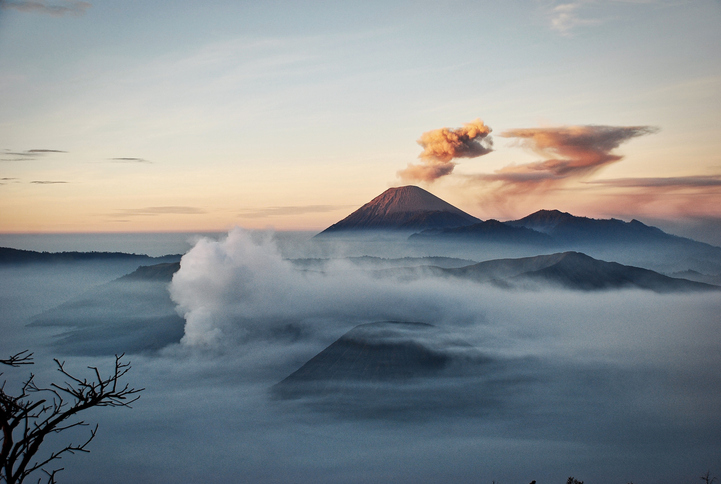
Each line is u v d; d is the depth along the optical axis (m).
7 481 7.75
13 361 8.18
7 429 7.94
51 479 8.10
